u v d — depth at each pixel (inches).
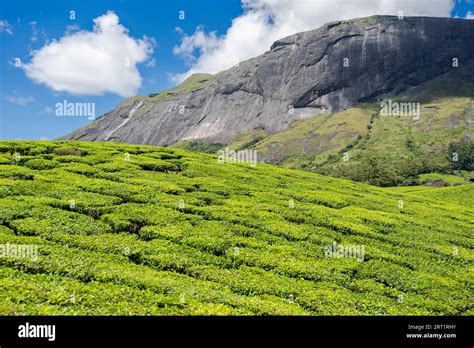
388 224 1579.7
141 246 1063.6
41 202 1279.5
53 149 2201.0
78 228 1131.3
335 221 1485.0
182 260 1005.2
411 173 7244.1
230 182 1936.5
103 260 947.3
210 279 931.3
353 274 1085.8
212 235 1184.2
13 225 1095.6
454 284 1093.8
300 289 924.0
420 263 1231.5
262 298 866.1
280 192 1883.6
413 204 2190.0
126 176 1772.9
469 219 1967.3
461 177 7027.6
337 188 2292.1
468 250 1419.8
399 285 1055.0
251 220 1368.1
